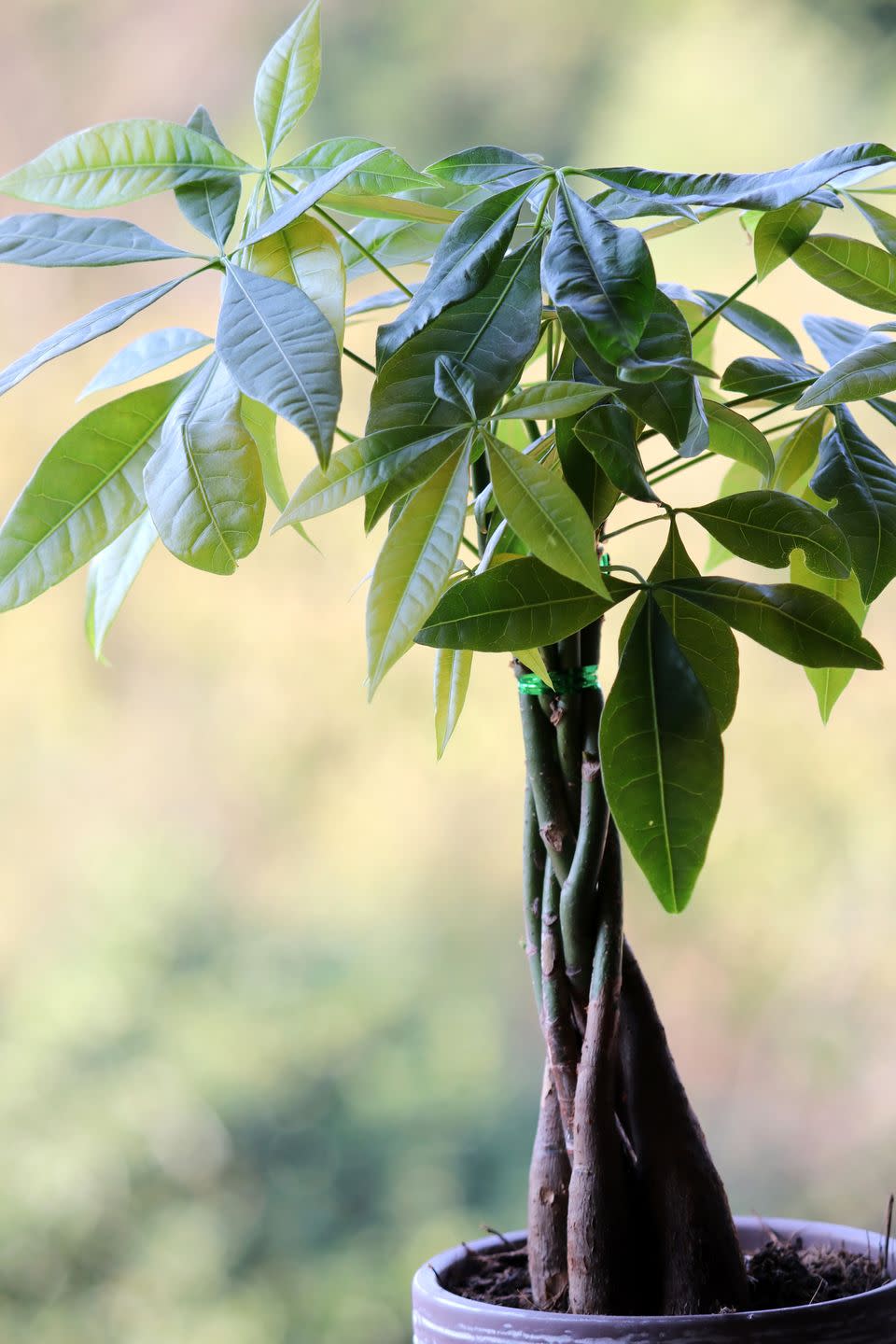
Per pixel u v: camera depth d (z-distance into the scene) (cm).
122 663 703
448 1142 656
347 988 670
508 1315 192
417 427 187
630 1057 199
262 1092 643
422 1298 197
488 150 194
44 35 761
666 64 705
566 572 185
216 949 670
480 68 729
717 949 659
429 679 697
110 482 193
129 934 656
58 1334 584
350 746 696
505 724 688
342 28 739
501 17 725
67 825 682
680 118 699
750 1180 638
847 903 646
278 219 189
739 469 211
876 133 677
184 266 730
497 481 186
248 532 188
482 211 190
